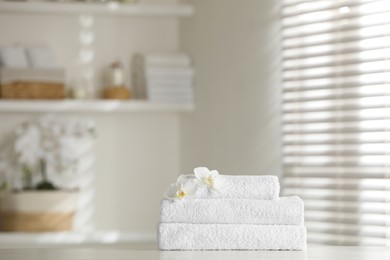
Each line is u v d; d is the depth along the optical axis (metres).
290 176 3.35
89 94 3.89
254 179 1.76
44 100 3.68
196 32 3.93
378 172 2.98
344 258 1.63
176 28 4.10
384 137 2.97
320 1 3.23
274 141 3.43
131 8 3.83
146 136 4.04
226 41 3.71
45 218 3.54
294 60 3.34
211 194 1.75
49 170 3.84
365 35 3.05
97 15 3.97
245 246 1.73
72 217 3.62
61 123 3.83
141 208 4.03
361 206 3.07
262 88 3.49
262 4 3.49
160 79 3.88
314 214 3.27
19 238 3.47
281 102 3.39
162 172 4.07
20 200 3.51
